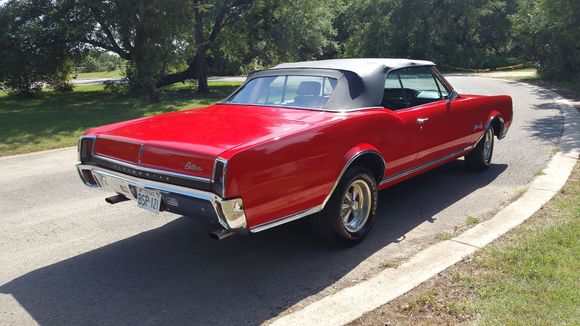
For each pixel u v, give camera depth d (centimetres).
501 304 298
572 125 980
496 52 5062
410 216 490
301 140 353
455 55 4472
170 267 391
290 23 2969
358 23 4897
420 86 515
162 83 2952
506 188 571
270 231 464
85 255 419
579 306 290
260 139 336
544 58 2530
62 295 348
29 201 587
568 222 423
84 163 417
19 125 1280
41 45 2256
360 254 404
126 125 421
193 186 326
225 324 304
